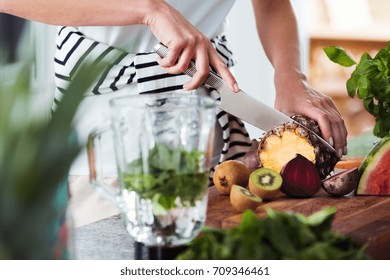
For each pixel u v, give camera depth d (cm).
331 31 283
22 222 60
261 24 171
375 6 282
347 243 79
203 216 91
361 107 280
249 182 121
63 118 61
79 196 130
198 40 129
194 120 89
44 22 139
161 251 91
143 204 90
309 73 284
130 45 140
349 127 280
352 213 112
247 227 76
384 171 125
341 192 124
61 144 60
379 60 133
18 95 59
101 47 146
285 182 122
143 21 133
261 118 140
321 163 133
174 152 88
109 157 147
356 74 135
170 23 129
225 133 152
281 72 159
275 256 74
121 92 147
